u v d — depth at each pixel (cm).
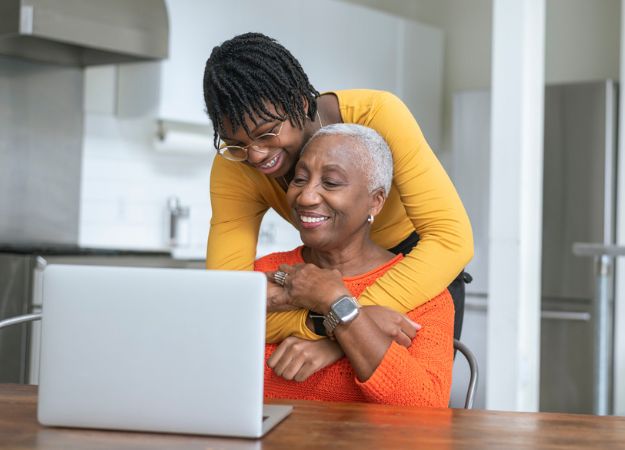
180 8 439
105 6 395
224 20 460
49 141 447
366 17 539
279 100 159
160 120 481
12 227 436
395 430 126
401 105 177
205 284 122
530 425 132
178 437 123
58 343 127
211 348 122
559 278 480
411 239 196
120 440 121
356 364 153
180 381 123
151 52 412
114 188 473
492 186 367
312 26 506
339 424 130
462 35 596
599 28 530
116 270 125
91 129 463
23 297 371
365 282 171
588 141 473
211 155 512
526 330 369
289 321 163
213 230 195
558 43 546
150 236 489
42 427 129
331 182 161
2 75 430
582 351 472
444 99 605
